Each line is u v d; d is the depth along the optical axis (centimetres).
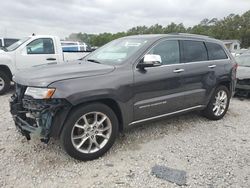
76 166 399
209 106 608
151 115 489
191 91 550
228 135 540
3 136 492
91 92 400
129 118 456
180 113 545
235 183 368
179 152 454
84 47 1689
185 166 409
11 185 350
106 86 416
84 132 409
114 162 414
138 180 369
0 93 868
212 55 607
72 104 386
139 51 477
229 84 645
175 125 582
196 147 476
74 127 398
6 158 414
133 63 461
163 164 412
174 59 524
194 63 555
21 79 416
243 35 8350
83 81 402
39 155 425
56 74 405
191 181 370
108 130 432
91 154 414
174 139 507
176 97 518
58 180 363
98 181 364
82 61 511
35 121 398
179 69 520
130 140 494
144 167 402
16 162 404
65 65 463
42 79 390
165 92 500
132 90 450
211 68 588
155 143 486
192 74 544
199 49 580
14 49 887
